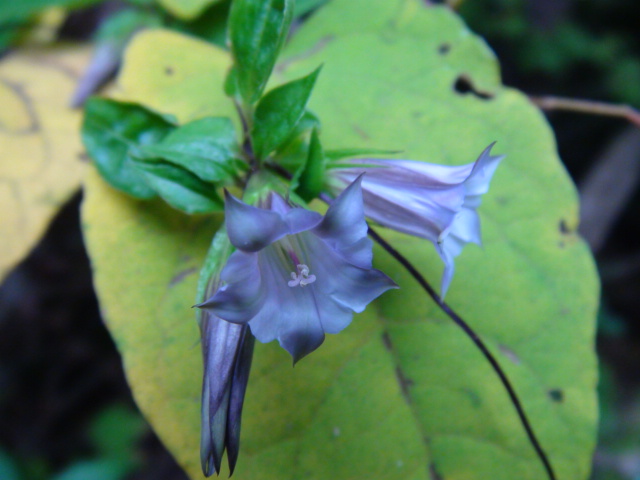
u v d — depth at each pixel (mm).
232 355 86
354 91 129
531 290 116
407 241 118
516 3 327
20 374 237
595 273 118
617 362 321
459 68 131
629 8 344
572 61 336
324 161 99
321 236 82
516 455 109
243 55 102
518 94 128
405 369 110
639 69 331
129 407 237
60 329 236
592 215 267
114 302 108
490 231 120
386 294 114
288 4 97
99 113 116
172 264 111
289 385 107
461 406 110
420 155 124
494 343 113
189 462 103
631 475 247
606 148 306
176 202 102
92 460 226
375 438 107
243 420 105
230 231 77
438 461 108
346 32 136
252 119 104
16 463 223
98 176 116
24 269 225
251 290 80
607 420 266
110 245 112
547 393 112
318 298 87
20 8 146
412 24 135
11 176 129
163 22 147
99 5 172
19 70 148
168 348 106
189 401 104
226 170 102
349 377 109
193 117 124
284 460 104
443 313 114
